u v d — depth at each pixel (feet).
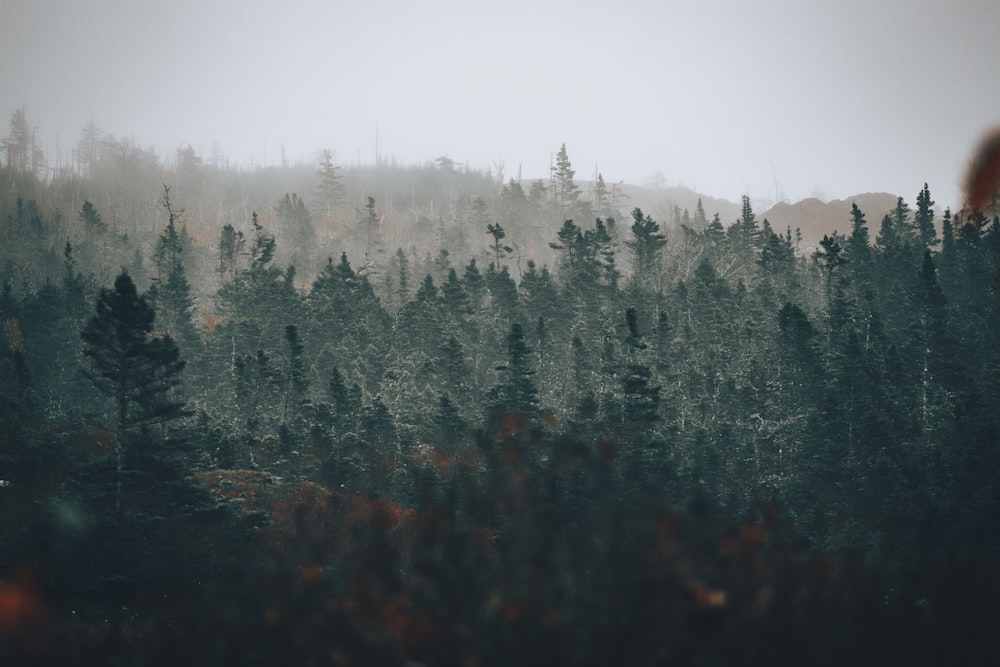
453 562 45.83
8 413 193.67
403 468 173.58
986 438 166.91
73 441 194.29
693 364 251.19
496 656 41.68
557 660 40.78
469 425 190.60
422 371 252.42
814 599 42.80
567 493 88.63
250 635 46.70
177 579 124.36
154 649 51.98
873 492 172.45
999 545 124.88
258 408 244.01
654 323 305.73
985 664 42.01
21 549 125.59
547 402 230.89
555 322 298.97
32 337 283.79
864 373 205.57
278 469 190.08
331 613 45.65
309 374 263.90
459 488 118.52
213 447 196.95
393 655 42.93
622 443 166.81
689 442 196.13
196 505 142.10
